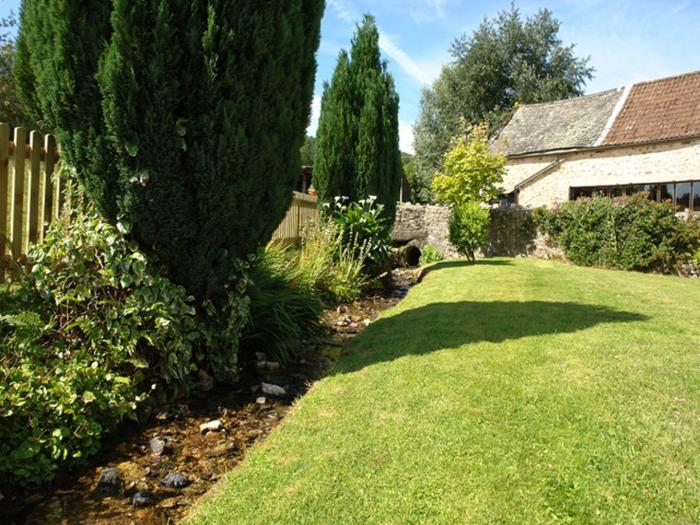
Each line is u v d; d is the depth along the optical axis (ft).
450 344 12.86
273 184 11.25
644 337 13.38
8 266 9.64
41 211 11.23
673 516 5.72
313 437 7.81
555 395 9.14
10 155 10.54
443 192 53.47
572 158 56.18
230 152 9.73
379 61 28.30
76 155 9.21
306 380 12.21
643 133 51.06
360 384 10.17
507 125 68.08
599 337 13.33
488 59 90.38
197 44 9.29
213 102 9.53
